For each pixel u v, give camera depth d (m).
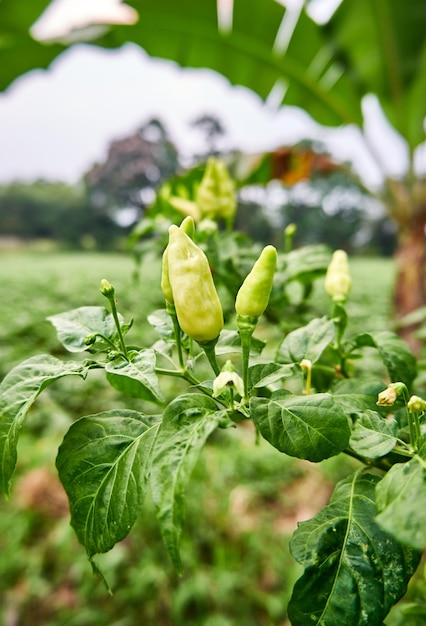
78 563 0.57
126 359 0.15
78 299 1.70
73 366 0.15
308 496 0.73
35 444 0.80
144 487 0.14
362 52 0.57
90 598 0.56
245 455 0.77
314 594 0.13
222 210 0.29
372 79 0.59
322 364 0.22
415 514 0.10
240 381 0.14
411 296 0.60
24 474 0.73
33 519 0.65
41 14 0.52
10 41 0.53
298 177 0.59
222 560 0.58
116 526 0.14
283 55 0.58
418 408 0.13
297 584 0.13
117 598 0.55
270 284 0.15
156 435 0.14
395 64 0.56
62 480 0.15
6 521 0.64
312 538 0.13
